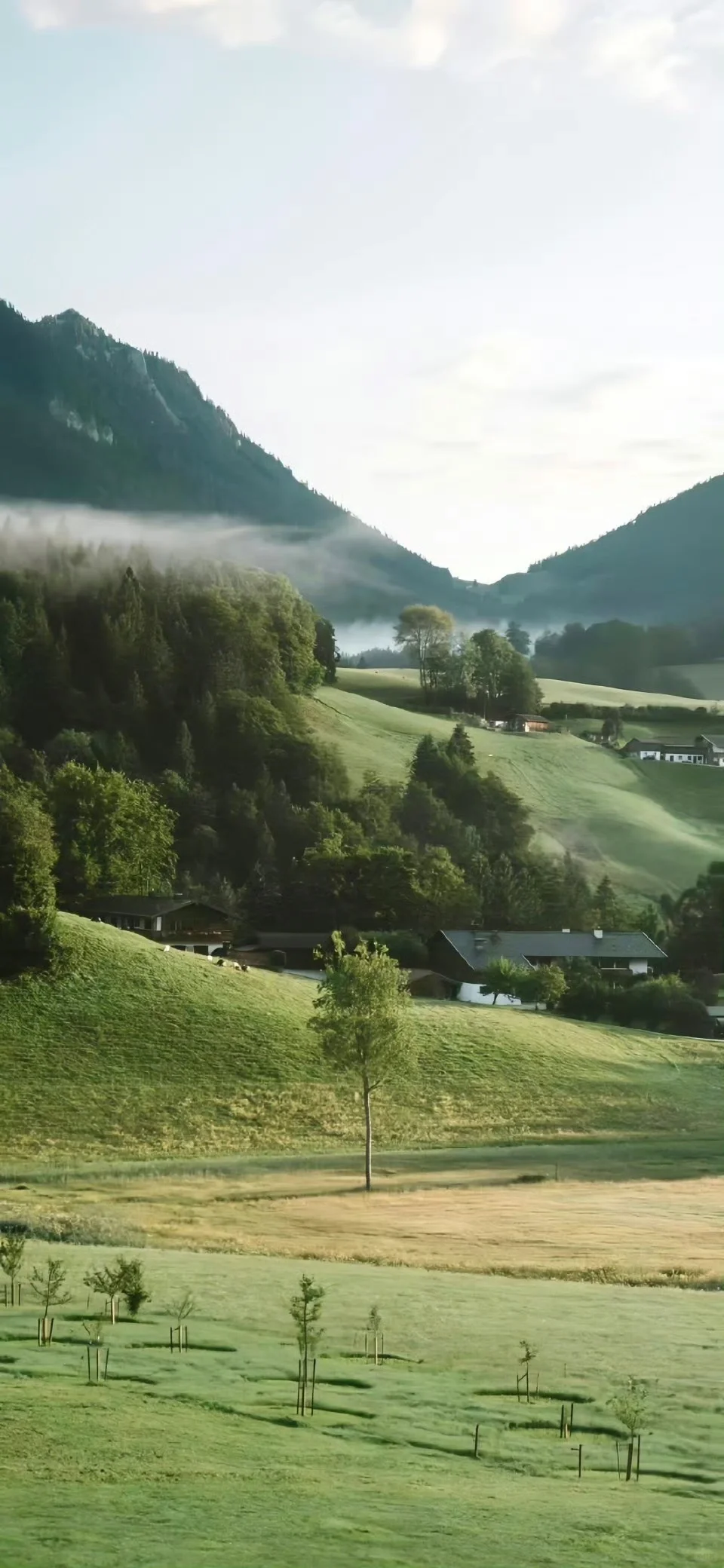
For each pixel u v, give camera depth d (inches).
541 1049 4581.7
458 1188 2810.0
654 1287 1754.4
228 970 5004.9
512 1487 845.8
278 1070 4101.9
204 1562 641.6
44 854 5059.1
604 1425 1029.8
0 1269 1598.2
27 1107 3671.3
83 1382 1039.6
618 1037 5103.3
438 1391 1109.7
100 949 4857.3
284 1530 707.4
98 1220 2182.6
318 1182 2893.7
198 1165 3142.2
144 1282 1565.0
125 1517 711.1
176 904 6776.6
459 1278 1745.8
